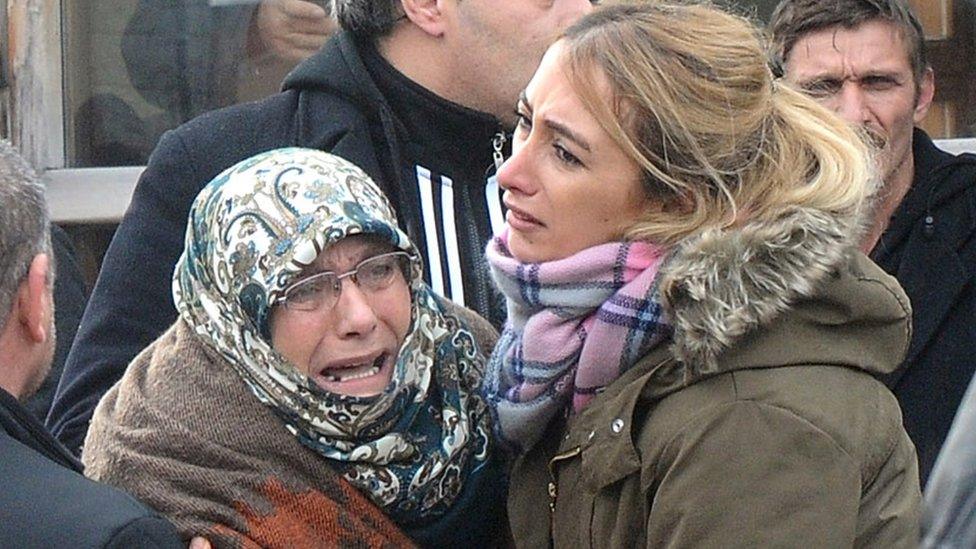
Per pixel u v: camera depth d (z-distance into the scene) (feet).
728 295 23.58
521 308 26.03
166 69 45.21
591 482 24.64
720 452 23.36
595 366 24.91
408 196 33.40
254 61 44.83
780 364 23.84
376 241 26.86
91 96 45.06
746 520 23.03
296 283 26.32
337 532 26.58
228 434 26.68
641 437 24.41
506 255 26.25
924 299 36.40
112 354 32.48
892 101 37.01
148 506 26.40
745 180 24.76
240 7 44.83
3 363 25.29
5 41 44.42
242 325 26.81
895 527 23.88
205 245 27.22
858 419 23.70
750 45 25.27
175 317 32.89
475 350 28.81
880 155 35.17
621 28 25.16
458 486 27.81
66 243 41.68
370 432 27.07
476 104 33.45
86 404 32.14
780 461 23.16
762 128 24.94
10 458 23.48
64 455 24.89
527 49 32.63
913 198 37.27
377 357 26.94
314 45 44.68
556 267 25.11
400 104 33.58
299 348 26.50
